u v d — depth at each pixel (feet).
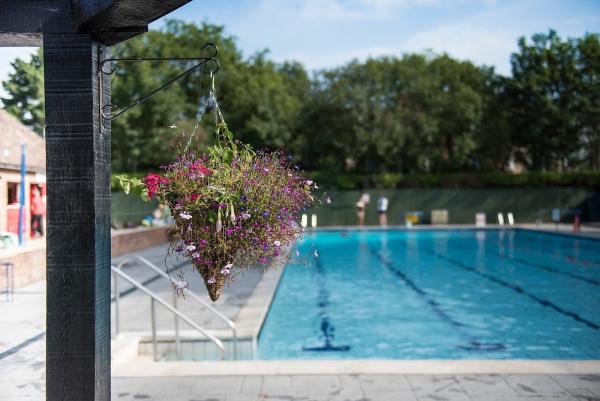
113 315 26.55
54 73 9.25
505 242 73.41
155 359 19.75
